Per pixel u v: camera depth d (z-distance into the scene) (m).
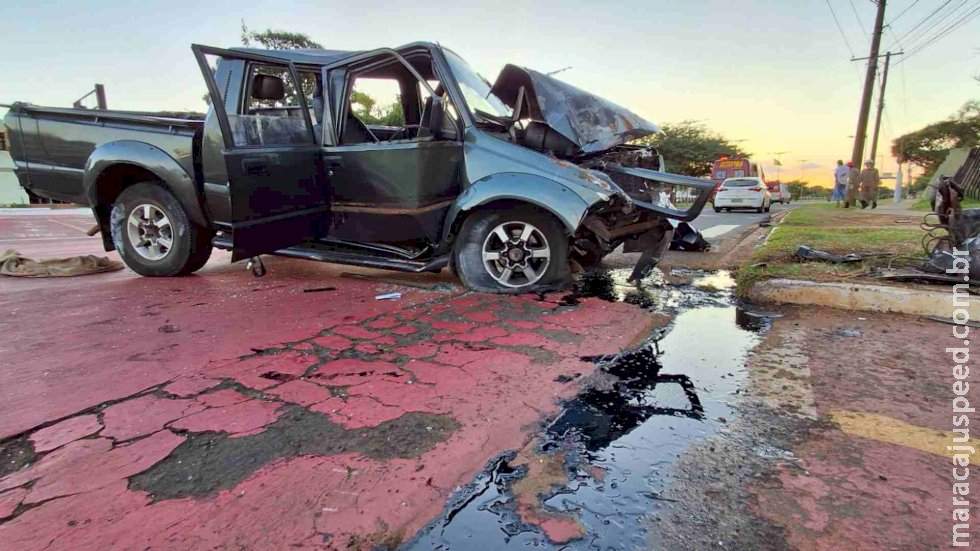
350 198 4.50
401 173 4.18
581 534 1.53
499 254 4.29
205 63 3.85
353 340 3.14
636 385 2.57
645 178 4.38
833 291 3.96
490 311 3.79
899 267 4.44
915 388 2.49
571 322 3.54
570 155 4.61
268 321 3.54
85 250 7.89
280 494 1.66
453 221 4.24
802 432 2.11
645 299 4.36
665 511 1.63
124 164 4.64
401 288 4.60
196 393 2.37
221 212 4.25
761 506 1.65
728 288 4.79
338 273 5.38
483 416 2.20
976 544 1.45
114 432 2.02
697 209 4.18
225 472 1.77
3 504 1.60
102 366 2.69
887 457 1.91
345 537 1.49
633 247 4.77
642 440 2.06
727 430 2.14
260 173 4.03
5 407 2.22
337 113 4.55
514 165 4.12
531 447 2.00
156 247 5.04
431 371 2.67
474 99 4.58
